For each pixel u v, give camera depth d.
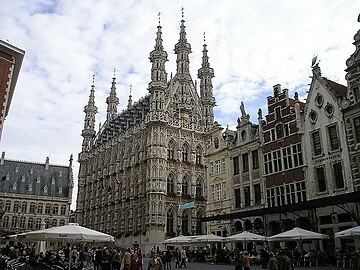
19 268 29.48
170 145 78.00
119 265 29.28
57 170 129.50
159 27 83.94
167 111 79.06
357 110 35.91
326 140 38.78
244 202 48.62
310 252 34.88
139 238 73.38
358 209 33.72
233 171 51.44
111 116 117.56
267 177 45.44
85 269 30.47
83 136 117.12
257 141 47.75
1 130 27.55
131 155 84.25
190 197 75.88
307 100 41.91
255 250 44.44
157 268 25.34
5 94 28.34
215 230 54.00
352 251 33.75
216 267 38.16
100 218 94.19
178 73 85.88
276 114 45.75
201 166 80.12
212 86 88.88
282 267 23.42
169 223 72.50
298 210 36.03
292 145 42.69
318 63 41.59
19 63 30.28
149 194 71.31
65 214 120.38
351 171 35.56
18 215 114.25
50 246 93.06
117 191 87.56
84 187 109.81
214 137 58.34
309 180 39.84
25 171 124.00
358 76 36.50
